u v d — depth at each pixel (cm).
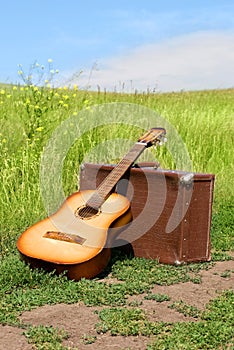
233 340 351
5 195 516
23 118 624
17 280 398
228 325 362
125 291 395
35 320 365
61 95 633
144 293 397
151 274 420
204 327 359
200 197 436
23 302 379
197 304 386
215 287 408
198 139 737
